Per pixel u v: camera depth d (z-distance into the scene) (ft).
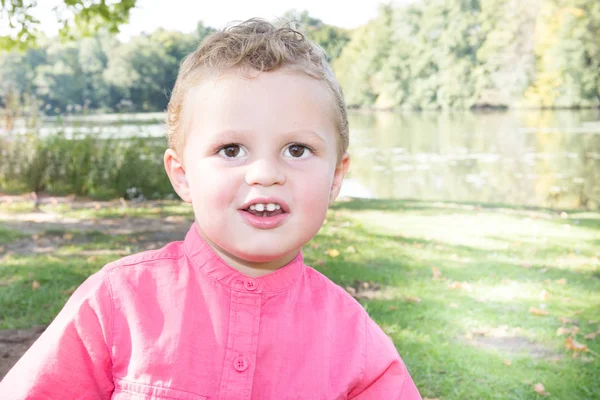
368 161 64.54
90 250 17.52
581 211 26.94
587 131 83.82
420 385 9.75
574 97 115.65
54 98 102.32
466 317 12.74
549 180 51.34
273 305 3.91
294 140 3.56
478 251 18.43
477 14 122.31
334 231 20.45
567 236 20.95
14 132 33.53
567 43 114.62
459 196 46.19
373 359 4.11
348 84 135.23
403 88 129.80
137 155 30.83
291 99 3.57
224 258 3.91
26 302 12.65
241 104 3.53
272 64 3.59
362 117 118.42
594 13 113.91
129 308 3.82
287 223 3.55
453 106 124.77
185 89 3.82
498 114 114.21
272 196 3.49
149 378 3.67
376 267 16.08
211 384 3.68
